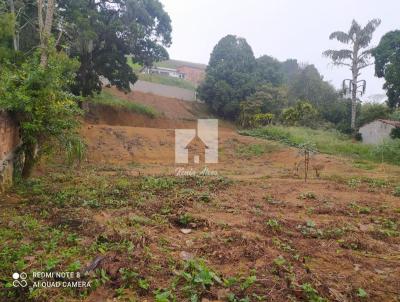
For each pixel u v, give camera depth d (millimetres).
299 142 22031
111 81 25406
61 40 18719
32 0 17125
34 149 9062
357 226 6508
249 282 3840
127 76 25344
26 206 6793
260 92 34375
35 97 8438
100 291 3646
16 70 9219
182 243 5207
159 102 34938
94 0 23219
